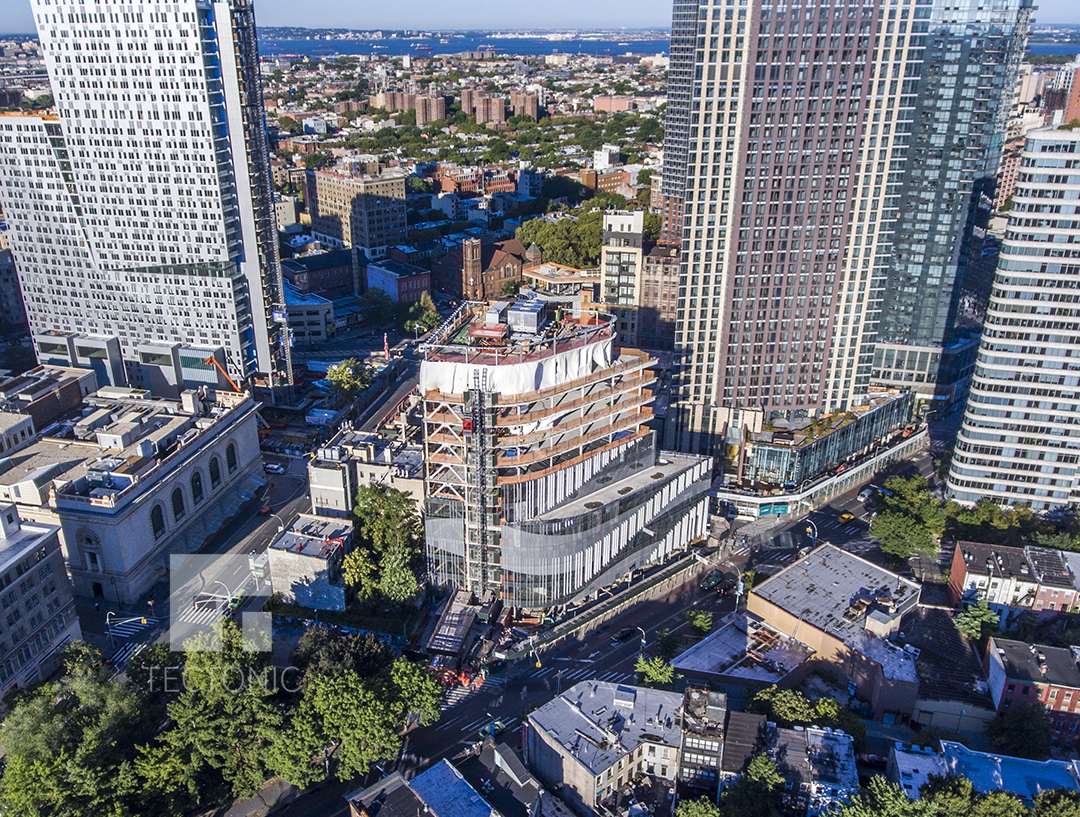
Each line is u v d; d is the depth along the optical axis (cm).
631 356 19888
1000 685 15362
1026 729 14512
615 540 19150
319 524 19300
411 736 15538
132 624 18325
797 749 13600
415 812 12838
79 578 19038
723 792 13288
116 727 13538
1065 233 19375
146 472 19488
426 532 18538
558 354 17838
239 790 13562
